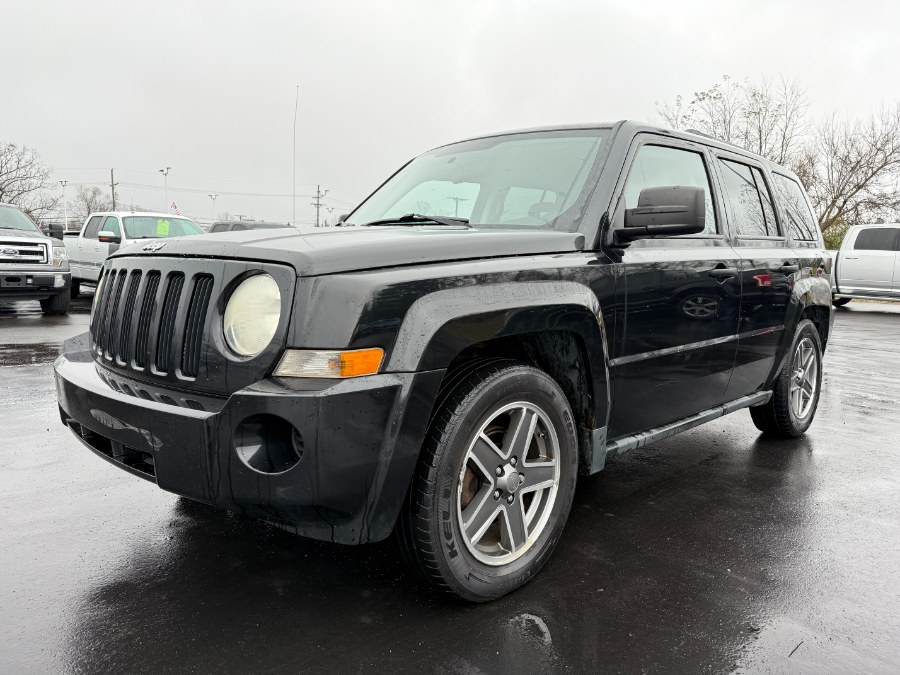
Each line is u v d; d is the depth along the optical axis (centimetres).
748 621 223
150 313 229
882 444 446
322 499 192
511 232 252
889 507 330
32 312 1218
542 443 251
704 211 250
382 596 236
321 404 187
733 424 499
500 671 193
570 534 293
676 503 332
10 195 3177
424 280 208
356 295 195
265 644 205
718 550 278
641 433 306
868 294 1563
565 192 286
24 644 204
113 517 303
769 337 393
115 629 213
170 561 261
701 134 364
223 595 235
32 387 563
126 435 216
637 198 296
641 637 212
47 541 278
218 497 197
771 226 413
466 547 223
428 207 325
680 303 307
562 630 215
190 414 198
